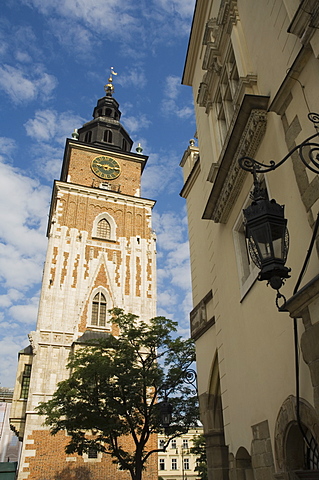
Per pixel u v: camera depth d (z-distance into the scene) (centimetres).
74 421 2194
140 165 5056
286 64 764
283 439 679
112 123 5369
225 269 1098
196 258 1608
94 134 5178
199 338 1484
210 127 1308
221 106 1298
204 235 1513
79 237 4097
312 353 562
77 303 3722
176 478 6850
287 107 725
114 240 4228
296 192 682
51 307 3612
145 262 4244
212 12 1410
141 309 3944
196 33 1591
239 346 943
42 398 3180
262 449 771
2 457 5962
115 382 2334
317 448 636
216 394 1331
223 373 1053
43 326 3494
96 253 4075
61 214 4162
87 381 2295
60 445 3039
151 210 4653
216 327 1141
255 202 571
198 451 4106
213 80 1289
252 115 844
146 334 2469
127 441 3200
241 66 987
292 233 687
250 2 991
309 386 604
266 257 536
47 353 3388
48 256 3862
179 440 7200
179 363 2416
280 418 695
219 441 1259
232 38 1065
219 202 1103
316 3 621
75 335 3544
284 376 697
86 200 4366
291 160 704
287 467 662
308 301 567
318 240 591
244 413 882
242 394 902
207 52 1288
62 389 2327
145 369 2388
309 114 589
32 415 3086
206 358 1387
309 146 647
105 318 3769
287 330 696
